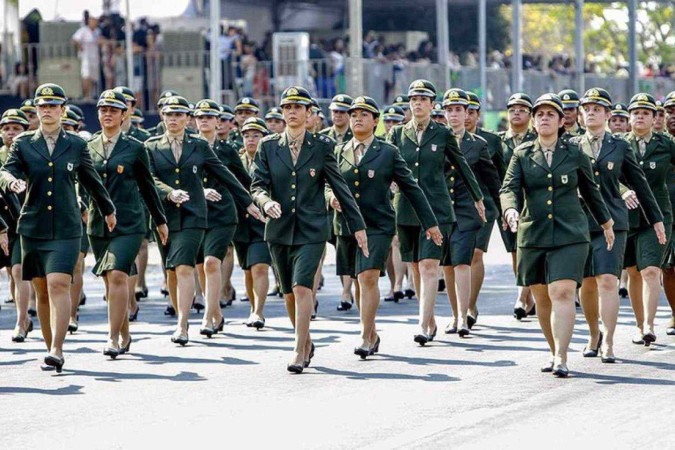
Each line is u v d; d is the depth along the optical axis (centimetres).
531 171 2178
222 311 3200
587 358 2366
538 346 2525
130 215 2416
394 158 2397
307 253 2255
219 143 2925
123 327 2483
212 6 5062
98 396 2041
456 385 2100
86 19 5372
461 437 1727
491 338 2644
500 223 2984
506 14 7100
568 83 6969
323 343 2589
